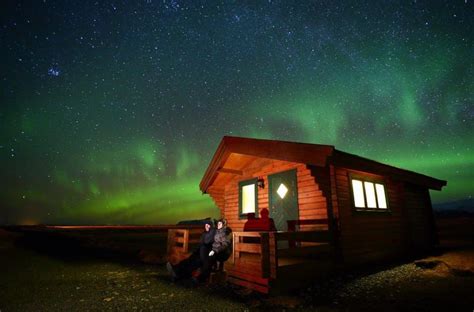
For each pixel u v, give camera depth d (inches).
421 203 471.5
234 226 406.9
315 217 293.4
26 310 179.8
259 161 380.5
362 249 304.7
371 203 345.4
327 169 298.4
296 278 226.5
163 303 194.2
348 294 208.8
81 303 194.4
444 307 178.7
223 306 186.9
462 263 304.7
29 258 396.2
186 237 314.8
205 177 423.2
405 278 254.4
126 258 419.2
